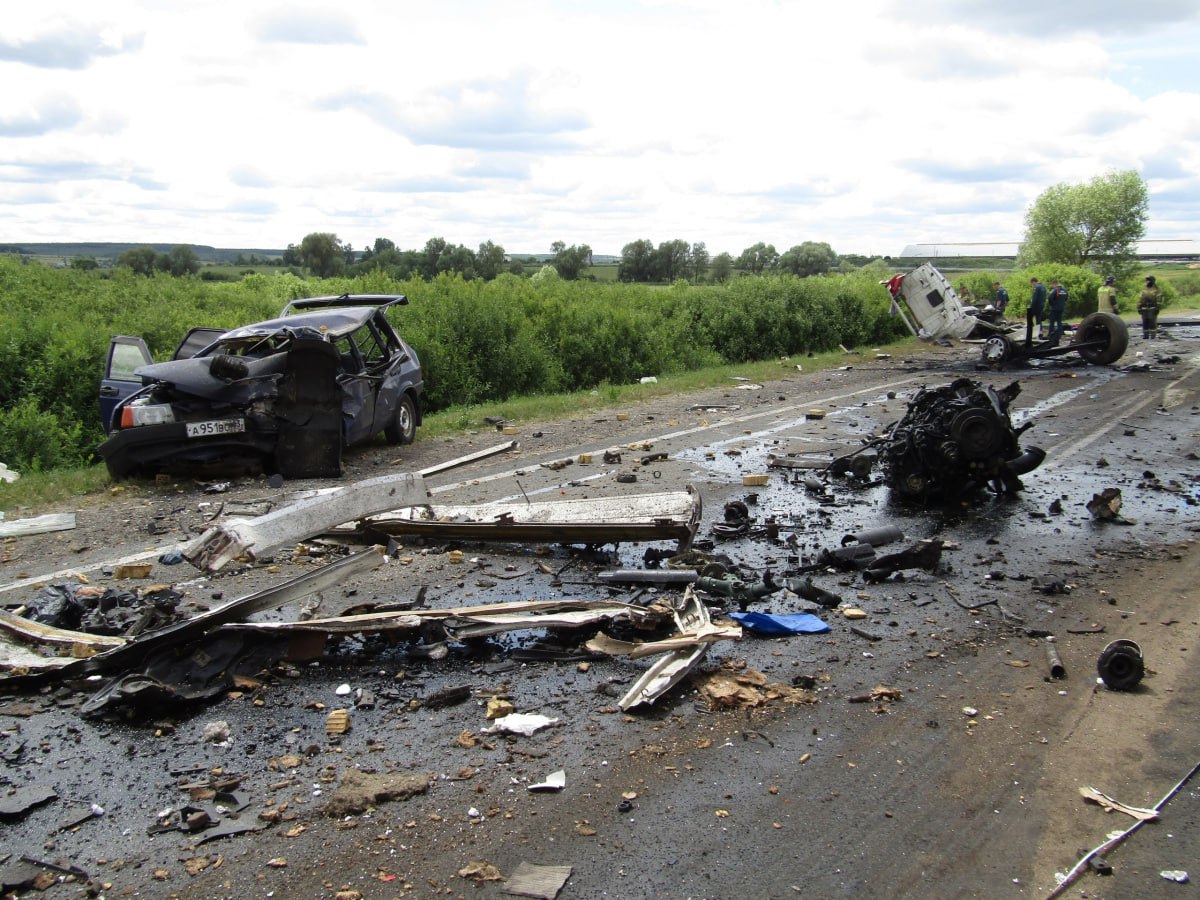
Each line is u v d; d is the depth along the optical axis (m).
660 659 5.07
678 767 4.14
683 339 25.17
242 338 10.82
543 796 3.90
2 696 4.80
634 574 6.37
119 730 4.46
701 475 10.24
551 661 5.23
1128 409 14.83
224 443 9.99
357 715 4.61
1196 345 26.27
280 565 6.94
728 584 6.22
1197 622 5.89
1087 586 6.62
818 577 6.78
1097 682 5.04
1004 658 5.38
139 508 8.88
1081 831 3.69
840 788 3.99
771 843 3.60
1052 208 54.09
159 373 10.01
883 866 3.47
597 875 3.39
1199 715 4.65
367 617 5.33
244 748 4.29
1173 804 3.88
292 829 3.67
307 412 10.24
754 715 4.64
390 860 3.48
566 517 7.21
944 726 4.55
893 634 5.71
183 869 3.43
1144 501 9.07
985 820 3.76
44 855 3.50
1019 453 9.13
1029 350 21.31
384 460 11.39
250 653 5.10
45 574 6.79
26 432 12.66
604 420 14.72
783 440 12.52
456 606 5.99
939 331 22.61
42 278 21.11
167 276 24.20
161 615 5.50
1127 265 53.16
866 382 19.66
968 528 8.15
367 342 12.88
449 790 3.95
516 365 19.38
